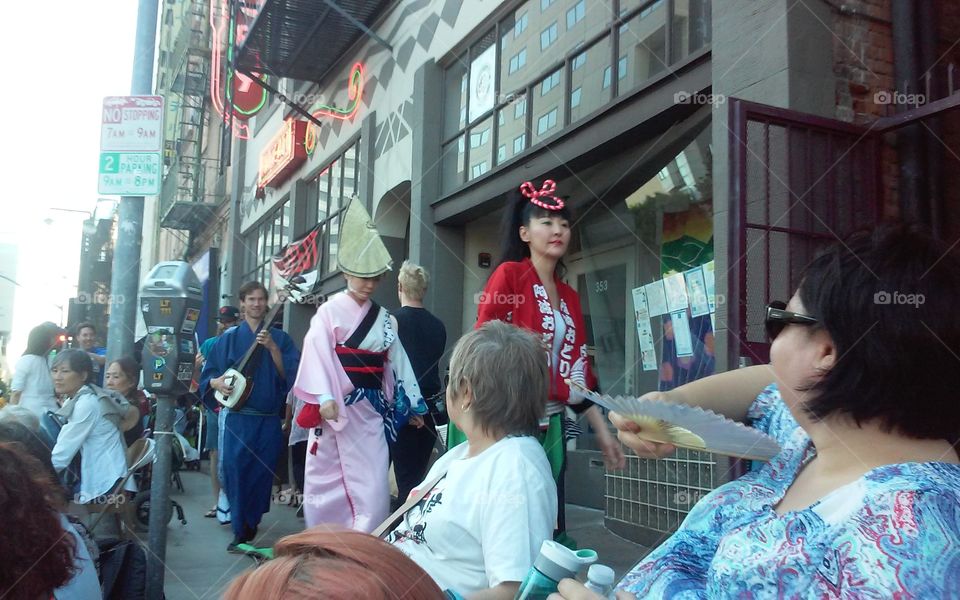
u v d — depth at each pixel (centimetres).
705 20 487
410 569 74
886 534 88
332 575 69
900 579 85
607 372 659
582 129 600
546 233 285
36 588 164
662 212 587
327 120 1106
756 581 100
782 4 395
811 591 93
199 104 1952
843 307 99
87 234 2452
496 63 747
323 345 362
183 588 404
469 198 757
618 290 648
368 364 373
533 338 205
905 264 98
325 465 368
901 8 422
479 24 766
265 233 1412
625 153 598
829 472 106
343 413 362
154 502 372
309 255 1155
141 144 534
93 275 2375
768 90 400
